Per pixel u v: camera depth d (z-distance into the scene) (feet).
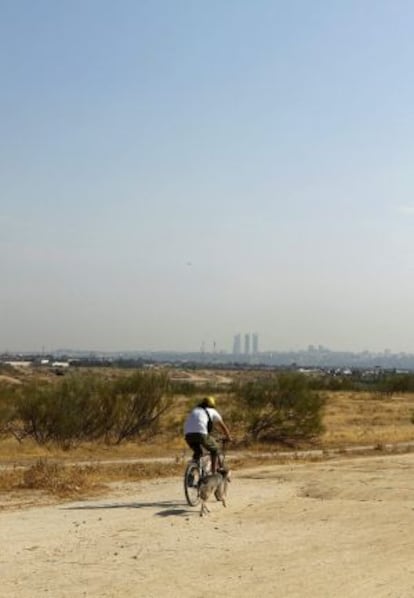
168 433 109.19
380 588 30.50
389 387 274.36
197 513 46.32
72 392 102.42
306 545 37.73
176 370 502.38
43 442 98.07
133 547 36.94
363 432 121.80
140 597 28.86
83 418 101.86
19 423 109.29
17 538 39.04
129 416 104.88
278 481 62.34
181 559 34.63
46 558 34.71
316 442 107.65
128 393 105.60
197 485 47.70
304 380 111.45
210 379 399.03
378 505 49.26
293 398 106.73
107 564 33.65
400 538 39.52
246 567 33.35
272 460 83.46
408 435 117.19
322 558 35.17
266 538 39.22
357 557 35.42
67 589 29.78
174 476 68.08
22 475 65.05
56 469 64.13
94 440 102.68
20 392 104.78
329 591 29.96
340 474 66.64
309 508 48.11
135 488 59.52
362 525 42.86
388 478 63.05
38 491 57.31
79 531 40.75
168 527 41.86
